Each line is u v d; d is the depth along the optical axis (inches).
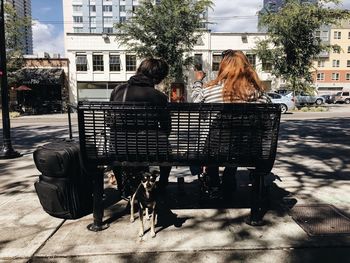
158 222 159.6
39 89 1542.8
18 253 132.5
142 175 144.6
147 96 156.3
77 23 4734.3
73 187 161.2
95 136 146.6
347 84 2829.7
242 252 132.0
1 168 275.0
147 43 1268.5
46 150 157.9
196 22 1251.8
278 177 231.8
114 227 154.9
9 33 1266.0
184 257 128.4
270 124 148.0
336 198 190.2
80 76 1595.7
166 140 147.6
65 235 147.2
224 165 151.6
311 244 136.9
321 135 440.5
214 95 163.0
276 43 1176.2
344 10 1133.7
